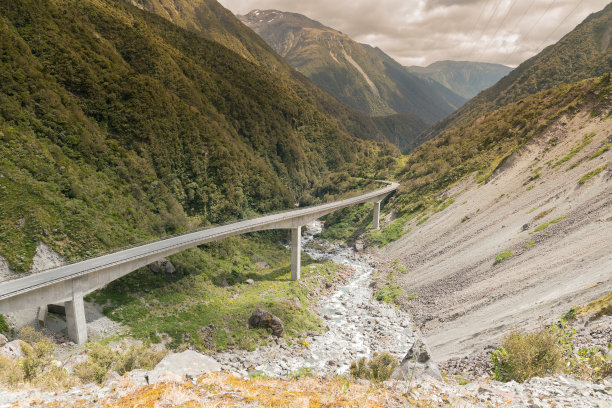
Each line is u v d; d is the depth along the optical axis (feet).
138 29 473.67
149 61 412.98
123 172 254.88
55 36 289.94
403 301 203.92
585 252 144.97
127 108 298.76
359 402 29.12
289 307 187.32
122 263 160.66
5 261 150.61
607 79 290.15
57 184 202.18
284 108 643.04
